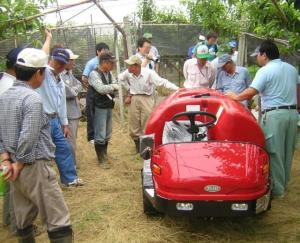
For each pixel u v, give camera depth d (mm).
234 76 7137
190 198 4402
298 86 6043
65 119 6215
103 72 7293
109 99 7324
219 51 9305
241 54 8977
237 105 5359
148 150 5109
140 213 5516
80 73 12195
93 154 8398
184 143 4914
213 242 4773
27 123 3625
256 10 5164
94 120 7367
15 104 3695
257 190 4449
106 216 5469
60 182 6773
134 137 8023
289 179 6504
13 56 4637
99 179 6855
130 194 6180
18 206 4055
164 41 13781
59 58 5805
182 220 5270
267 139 5582
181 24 13664
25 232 4184
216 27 9398
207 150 4770
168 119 5398
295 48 5258
